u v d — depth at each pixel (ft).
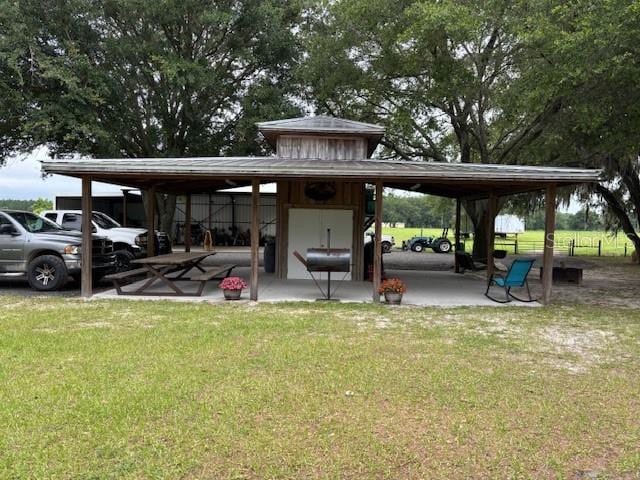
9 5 42.29
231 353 17.74
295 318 24.39
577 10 34.32
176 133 56.54
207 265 53.57
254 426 11.73
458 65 47.80
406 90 53.36
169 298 30.45
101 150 49.67
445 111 53.62
